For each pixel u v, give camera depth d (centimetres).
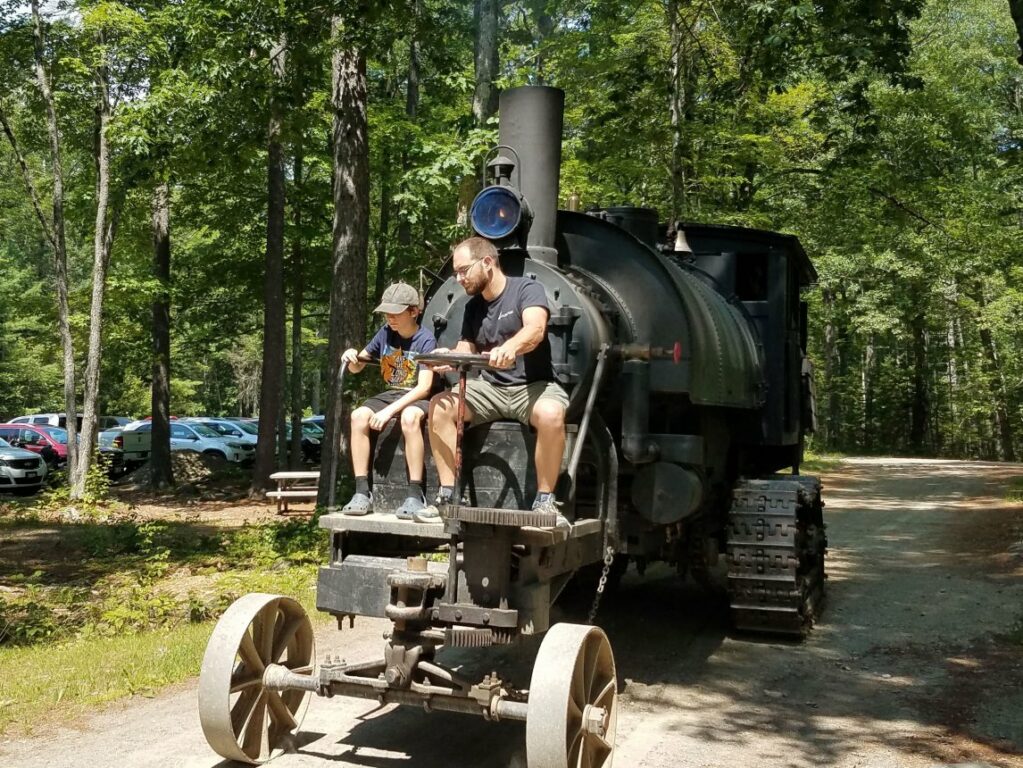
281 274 1834
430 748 479
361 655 641
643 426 554
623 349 529
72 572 1038
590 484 541
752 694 573
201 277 2252
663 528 636
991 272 2384
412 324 509
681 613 782
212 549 1136
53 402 4491
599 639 419
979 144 2100
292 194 2014
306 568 942
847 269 2530
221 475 2300
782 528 661
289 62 1263
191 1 1261
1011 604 815
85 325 2134
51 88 1792
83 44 1730
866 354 4341
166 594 834
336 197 1281
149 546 1148
